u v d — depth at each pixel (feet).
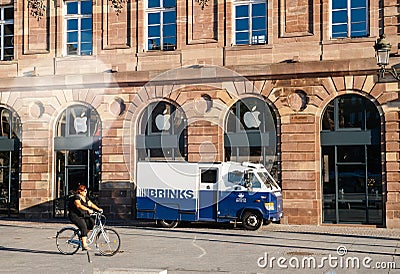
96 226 58.70
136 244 67.15
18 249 63.41
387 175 86.22
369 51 88.22
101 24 100.94
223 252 60.80
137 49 98.89
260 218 81.46
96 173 100.12
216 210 82.53
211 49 95.04
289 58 91.56
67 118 101.71
